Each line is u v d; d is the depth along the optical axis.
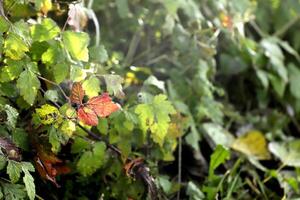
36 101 1.20
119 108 1.21
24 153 1.20
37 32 1.19
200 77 1.56
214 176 1.46
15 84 1.20
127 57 1.61
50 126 1.17
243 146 1.61
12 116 1.13
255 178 1.53
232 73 1.76
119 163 1.31
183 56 1.60
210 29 1.57
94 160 1.27
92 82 1.19
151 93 1.36
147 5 1.61
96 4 1.55
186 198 1.45
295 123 1.88
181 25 1.61
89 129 1.27
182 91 1.57
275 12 1.98
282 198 1.47
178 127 1.39
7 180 1.15
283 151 1.66
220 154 1.44
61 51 1.20
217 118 1.60
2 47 1.13
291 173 1.62
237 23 1.67
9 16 1.21
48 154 1.19
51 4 1.25
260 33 1.88
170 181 1.47
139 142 1.33
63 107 1.16
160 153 1.37
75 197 1.33
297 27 2.02
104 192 1.34
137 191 1.31
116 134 1.28
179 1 1.57
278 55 1.81
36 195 1.21
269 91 1.88
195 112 1.57
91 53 1.27
